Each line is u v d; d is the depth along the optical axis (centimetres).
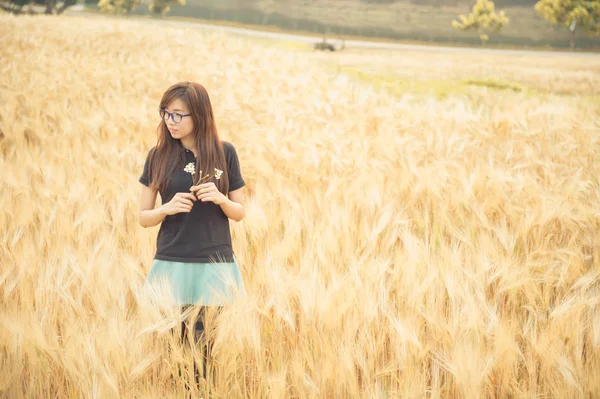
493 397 285
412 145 712
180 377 292
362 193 515
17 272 352
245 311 296
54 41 2088
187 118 318
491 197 523
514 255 421
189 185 325
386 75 2177
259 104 916
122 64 1539
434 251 413
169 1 7544
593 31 5978
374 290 337
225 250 331
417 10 8881
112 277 341
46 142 731
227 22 7269
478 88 1878
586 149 736
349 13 8469
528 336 308
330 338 300
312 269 360
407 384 275
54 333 297
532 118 891
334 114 899
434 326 311
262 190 526
